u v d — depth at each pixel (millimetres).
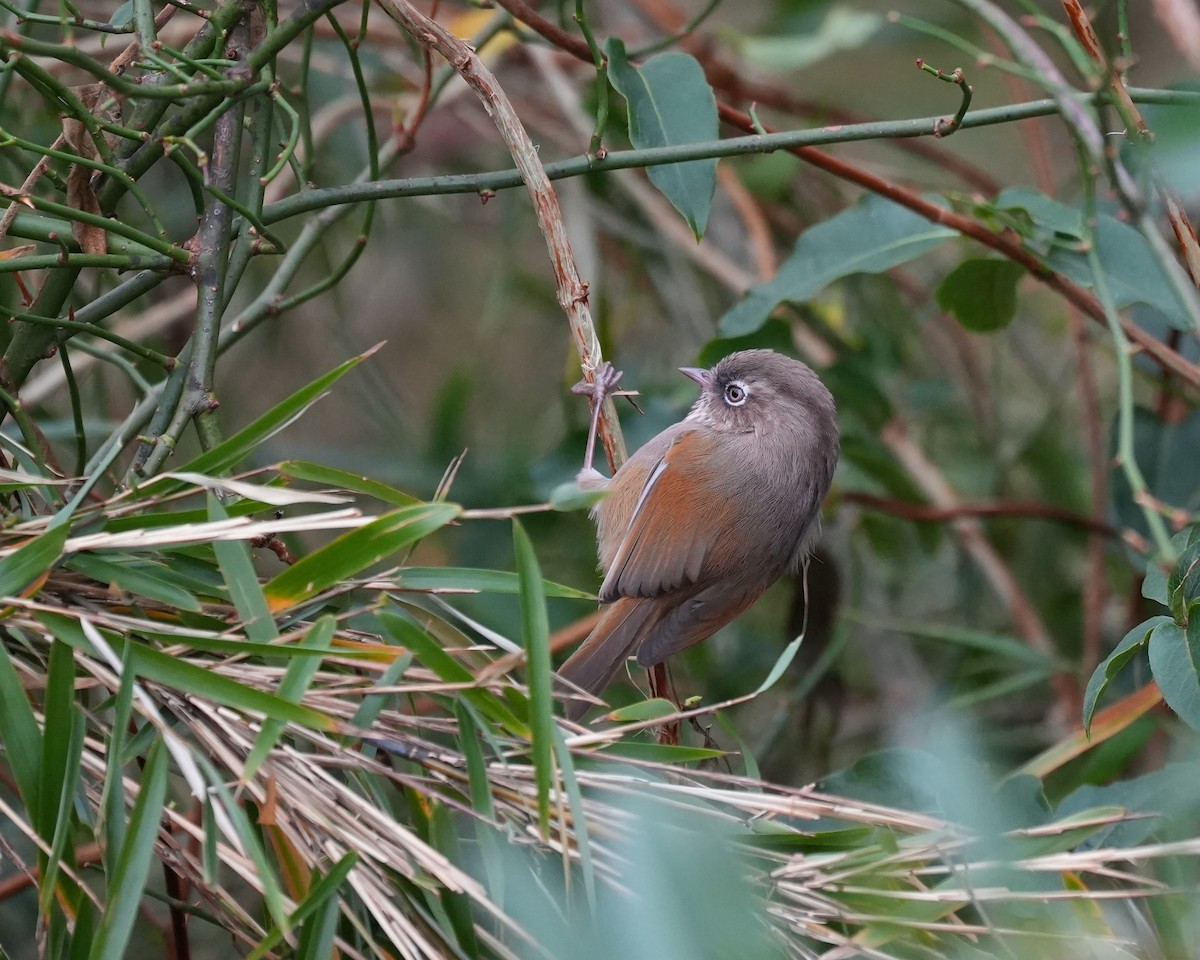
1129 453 5043
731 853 4668
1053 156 11719
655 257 11430
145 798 4367
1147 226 5234
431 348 12281
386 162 7750
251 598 4742
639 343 12102
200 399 5637
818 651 9219
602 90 6250
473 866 5156
